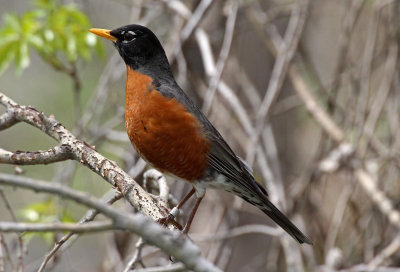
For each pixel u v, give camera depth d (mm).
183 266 4438
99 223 3725
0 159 6484
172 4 11555
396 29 11305
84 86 13789
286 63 10773
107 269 11102
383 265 10289
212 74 10695
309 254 10547
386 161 11172
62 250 8484
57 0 10664
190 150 7492
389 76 11055
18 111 6785
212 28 12469
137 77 7684
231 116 11914
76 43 9969
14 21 9883
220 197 11547
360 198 11133
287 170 12742
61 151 6473
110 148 11750
